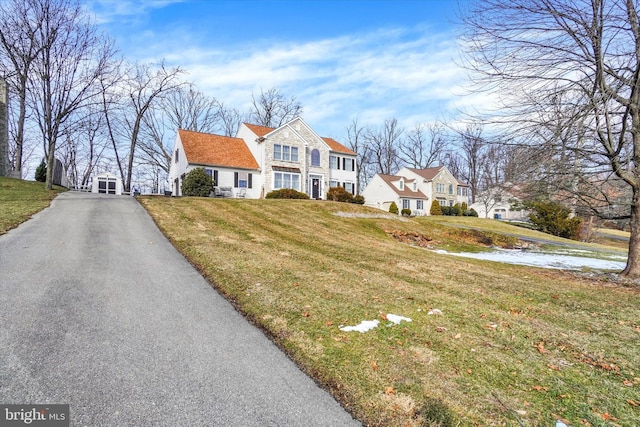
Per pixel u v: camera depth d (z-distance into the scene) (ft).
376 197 142.92
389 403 9.57
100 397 9.33
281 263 24.71
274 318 14.97
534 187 28.66
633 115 26.22
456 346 13.23
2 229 28.84
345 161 106.32
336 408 9.41
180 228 35.09
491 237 56.59
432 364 11.75
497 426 8.81
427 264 29.32
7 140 83.76
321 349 12.45
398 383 10.52
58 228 31.07
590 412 9.62
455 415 9.14
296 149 92.94
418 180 147.74
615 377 11.65
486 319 16.40
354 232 46.93
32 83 69.00
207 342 12.84
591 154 26.68
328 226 48.19
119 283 18.60
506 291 21.91
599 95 25.26
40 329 12.92
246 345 12.79
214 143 89.86
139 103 97.55
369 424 8.80
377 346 12.82
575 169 26.86
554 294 22.00
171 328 13.82
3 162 82.17
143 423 8.44
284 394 9.92
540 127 26.78
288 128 91.56
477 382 10.82
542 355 13.01
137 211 43.37
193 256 24.95
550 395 10.37
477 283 23.57
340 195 92.48
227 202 56.54
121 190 102.12
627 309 19.58
